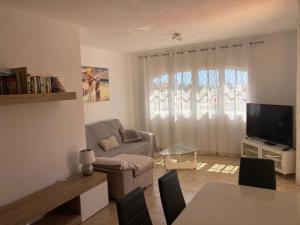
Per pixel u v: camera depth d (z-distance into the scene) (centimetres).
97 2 255
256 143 462
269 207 186
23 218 228
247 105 496
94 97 529
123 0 254
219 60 530
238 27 398
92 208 318
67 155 326
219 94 538
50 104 303
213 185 230
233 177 426
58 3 253
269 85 488
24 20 275
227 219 171
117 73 598
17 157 268
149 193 381
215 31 421
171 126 603
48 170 301
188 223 168
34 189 285
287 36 460
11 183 262
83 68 501
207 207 189
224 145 546
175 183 223
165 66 589
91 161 326
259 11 310
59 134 315
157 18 325
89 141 473
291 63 461
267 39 480
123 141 543
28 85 257
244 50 503
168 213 204
